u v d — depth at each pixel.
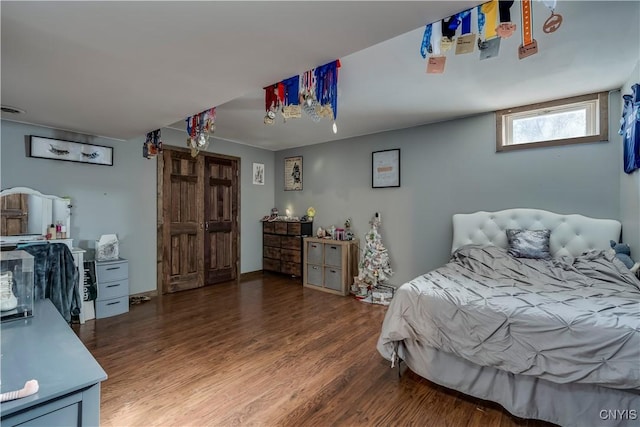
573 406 1.62
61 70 1.97
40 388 0.93
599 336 1.52
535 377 1.71
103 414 1.79
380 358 2.50
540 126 3.25
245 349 2.65
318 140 5.02
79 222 3.58
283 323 3.26
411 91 2.87
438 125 3.89
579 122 3.04
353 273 4.54
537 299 1.96
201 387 2.08
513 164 3.36
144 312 3.59
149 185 4.18
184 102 2.58
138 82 2.17
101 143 3.76
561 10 1.67
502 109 3.39
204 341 2.80
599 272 2.41
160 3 1.29
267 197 5.77
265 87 2.27
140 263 4.10
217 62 1.87
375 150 4.49
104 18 1.40
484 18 1.38
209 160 4.84
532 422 1.74
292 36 1.59
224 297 4.21
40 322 1.45
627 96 2.41
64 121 3.12
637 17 1.73
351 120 3.84
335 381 2.16
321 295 4.32
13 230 3.07
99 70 1.97
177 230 4.47
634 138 2.29
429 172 3.97
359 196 4.68
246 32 1.54
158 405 1.88
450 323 1.95
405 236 4.19
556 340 1.62
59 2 1.28
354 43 1.66
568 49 2.10
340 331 3.05
